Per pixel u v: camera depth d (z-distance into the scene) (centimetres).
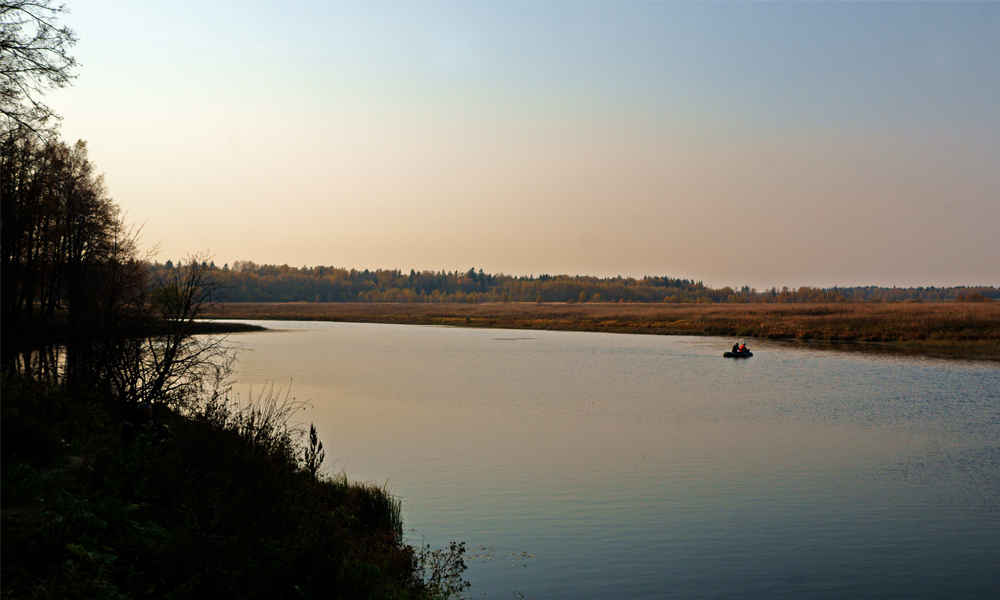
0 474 952
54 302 2691
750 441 2466
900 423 2858
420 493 1755
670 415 3028
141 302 1844
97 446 1271
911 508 1681
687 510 1641
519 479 1902
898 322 8788
